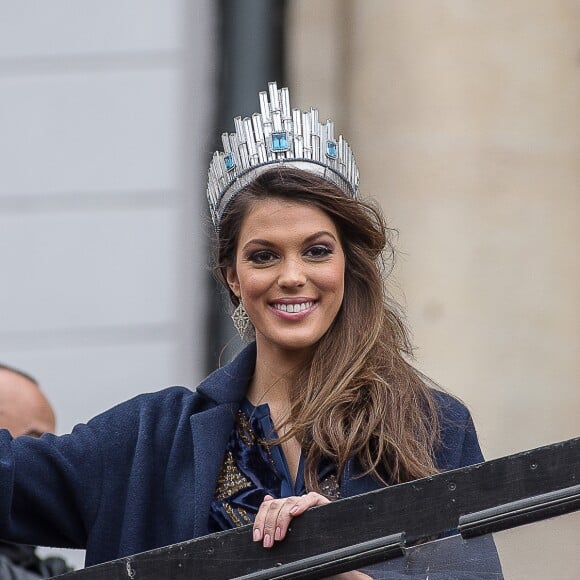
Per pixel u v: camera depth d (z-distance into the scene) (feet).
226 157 33.55
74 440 33.78
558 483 28.22
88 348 60.23
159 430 33.76
